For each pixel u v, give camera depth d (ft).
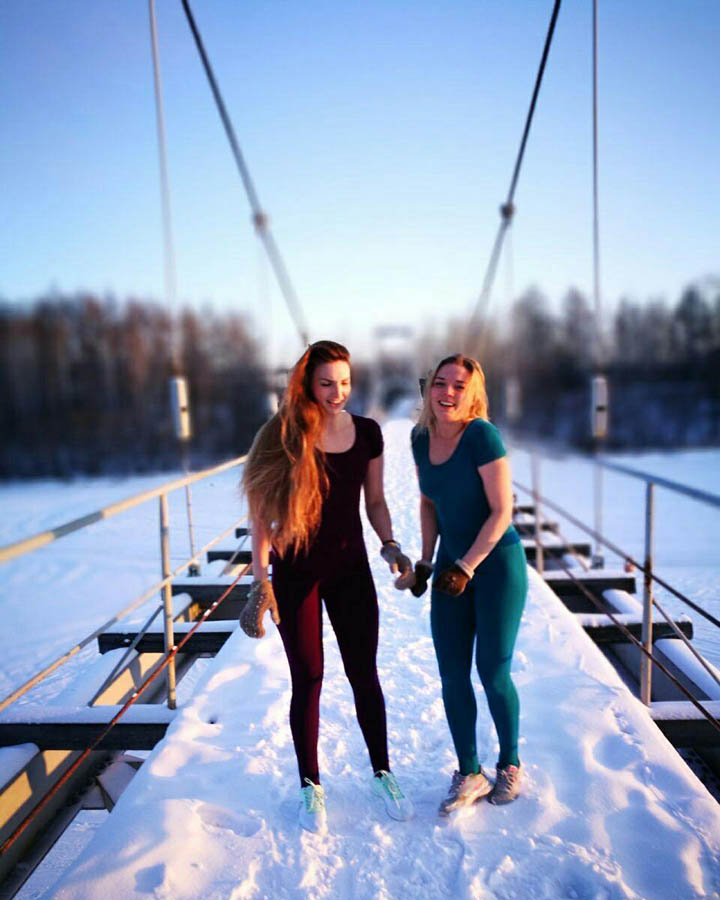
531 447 15.05
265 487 5.44
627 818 5.52
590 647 8.90
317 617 5.70
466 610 5.85
